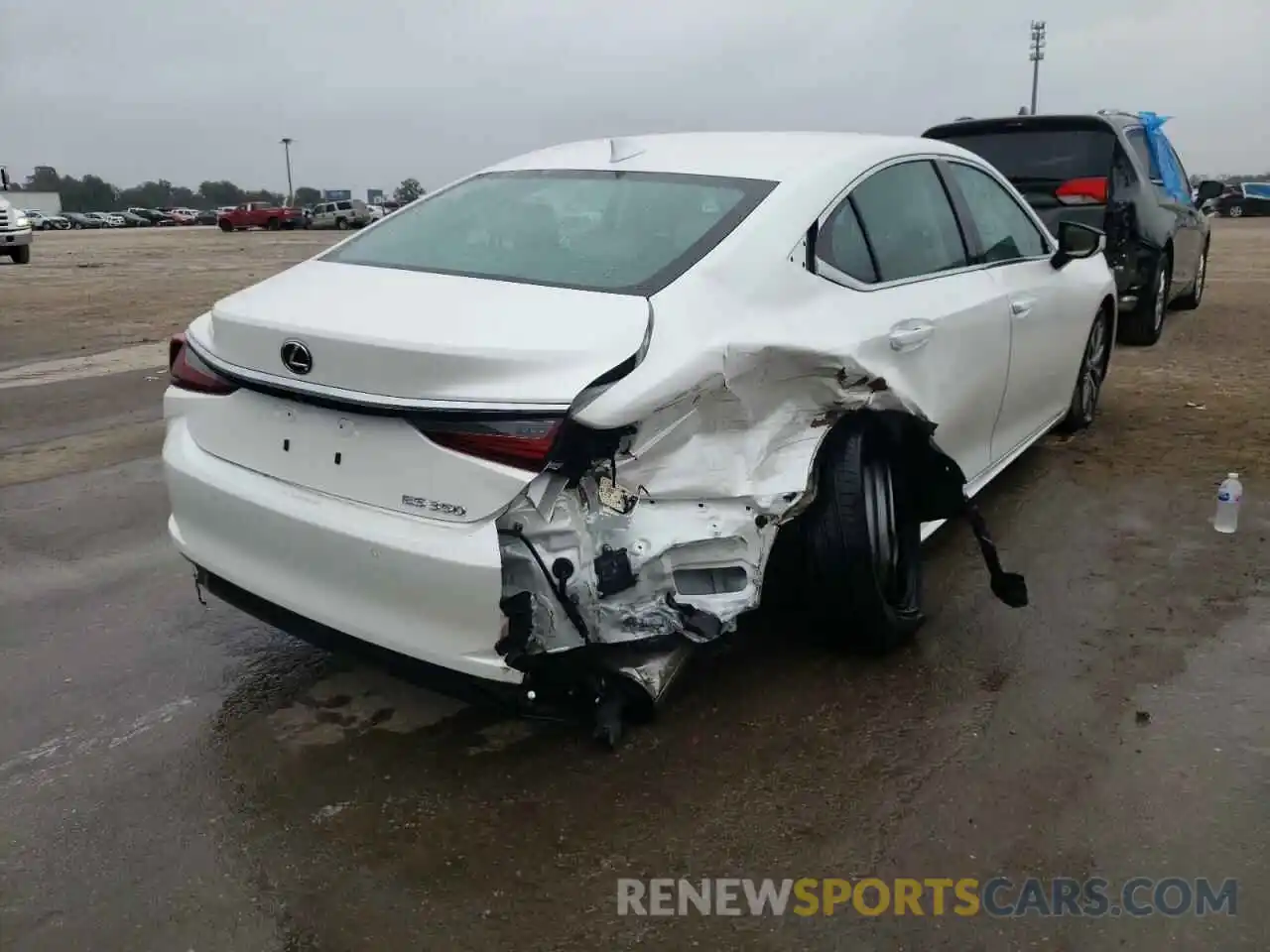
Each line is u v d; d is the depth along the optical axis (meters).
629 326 2.78
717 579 2.96
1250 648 3.68
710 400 2.93
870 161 3.84
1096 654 3.66
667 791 2.93
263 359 2.97
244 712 3.39
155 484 5.82
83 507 5.42
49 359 10.09
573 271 3.12
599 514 2.77
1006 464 4.94
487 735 3.24
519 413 2.59
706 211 3.34
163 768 3.08
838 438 3.34
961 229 4.38
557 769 3.04
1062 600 4.08
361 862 2.67
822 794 2.90
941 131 9.09
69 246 36.38
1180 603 4.04
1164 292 9.50
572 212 3.48
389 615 2.79
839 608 3.44
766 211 3.32
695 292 2.99
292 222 57.62
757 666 3.58
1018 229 5.02
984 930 2.42
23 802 2.91
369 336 2.74
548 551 2.74
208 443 3.22
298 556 2.94
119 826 2.81
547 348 2.66
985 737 3.16
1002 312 4.41
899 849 2.69
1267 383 7.77
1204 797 2.86
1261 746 3.09
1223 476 5.57
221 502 3.11
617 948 2.38
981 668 3.57
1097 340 6.24
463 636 2.70
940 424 3.96
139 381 8.91
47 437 6.89
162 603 4.23
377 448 2.79
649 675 2.93
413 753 3.15
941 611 4.00
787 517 3.03
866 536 3.33
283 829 2.80
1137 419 6.73
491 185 3.88
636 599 2.86
